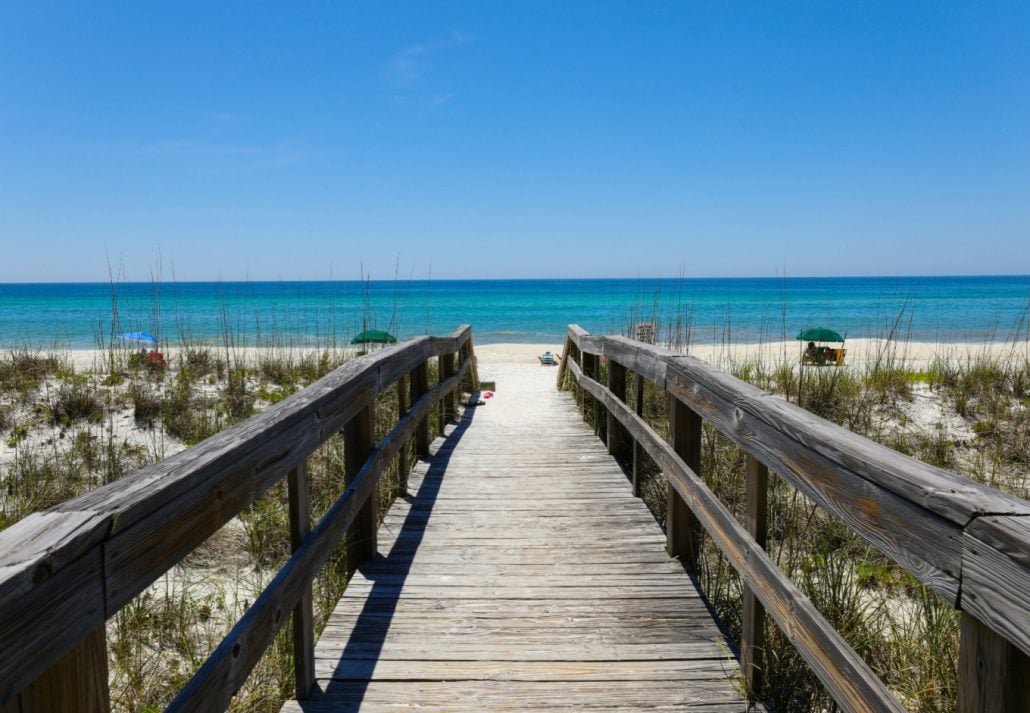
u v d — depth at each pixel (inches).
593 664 107.2
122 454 242.2
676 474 134.4
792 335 976.3
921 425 279.3
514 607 126.3
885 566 161.6
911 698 106.3
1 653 37.6
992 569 45.0
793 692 97.0
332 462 219.1
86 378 343.3
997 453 245.0
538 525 169.2
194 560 173.9
